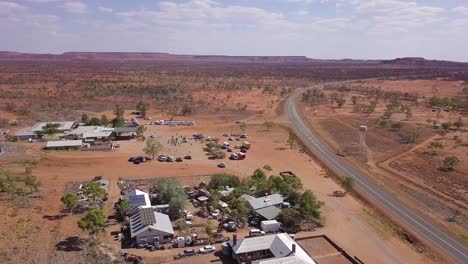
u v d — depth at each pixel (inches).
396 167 4805.6
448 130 6638.8
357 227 3238.2
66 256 2630.4
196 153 5206.7
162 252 2758.4
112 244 2837.1
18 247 2711.6
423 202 3782.0
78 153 5049.2
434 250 2913.4
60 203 3521.2
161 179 3826.3
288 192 3646.7
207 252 2775.6
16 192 3683.6
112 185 4001.0
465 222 3371.1
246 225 3235.7
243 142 5807.1
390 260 2746.1
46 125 5984.3
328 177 4483.3
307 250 2832.2
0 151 5029.5
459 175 4446.4
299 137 6195.9
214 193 3624.5
